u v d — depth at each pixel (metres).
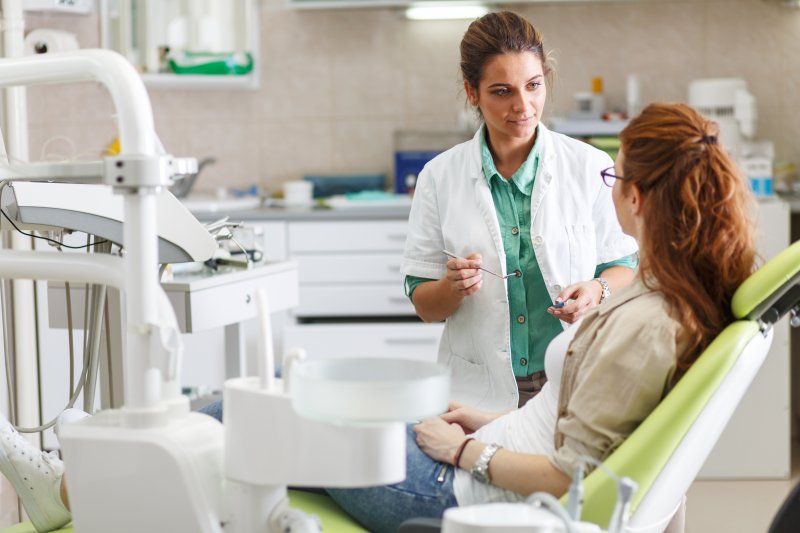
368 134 4.61
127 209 1.39
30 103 4.56
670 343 1.47
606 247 2.29
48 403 3.38
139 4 4.27
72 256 1.57
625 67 4.46
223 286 2.44
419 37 4.55
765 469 3.63
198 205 4.00
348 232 3.99
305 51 4.58
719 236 1.52
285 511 1.40
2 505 2.83
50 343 3.36
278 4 4.56
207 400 2.86
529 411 1.72
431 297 2.23
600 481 1.44
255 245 2.70
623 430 1.50
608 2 4.44
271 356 1.35
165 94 4.60
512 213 2.22
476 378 2.26
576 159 2.24
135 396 1.42
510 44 2.09
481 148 2.23
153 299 1.41
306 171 4.64
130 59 4.27
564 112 4.46
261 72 4.59
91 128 4.58
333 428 1.29
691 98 4.11
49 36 3.57
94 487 1.42
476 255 2.14
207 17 4.30
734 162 1.55
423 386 1.18
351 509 1.74
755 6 4.39
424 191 2.31
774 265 1.48
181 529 1.39
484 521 1.21
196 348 3.88
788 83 4.41
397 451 1.31
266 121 4.61
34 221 2.03
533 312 2.22
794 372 4.16
